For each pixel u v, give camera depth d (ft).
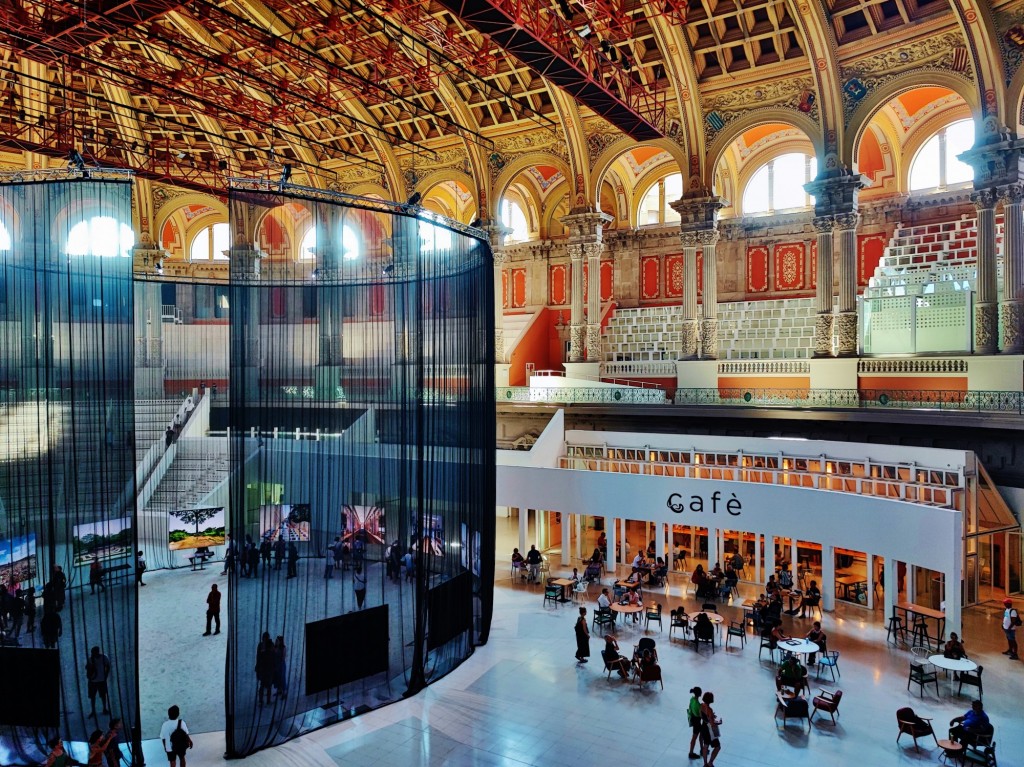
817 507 61.36
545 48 63.21
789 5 84.79
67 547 39.24
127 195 39.60
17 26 68.28
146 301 98.22
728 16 88.43
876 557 67.77
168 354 100.32
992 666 49.21
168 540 76.33
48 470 39.29
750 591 65.72
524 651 53.83
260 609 40.70
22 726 39.24
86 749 37.65
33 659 39.34
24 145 97.71
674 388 110.01
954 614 52.54
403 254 51.26
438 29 84.74
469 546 55.42
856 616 59.52
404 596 52.03
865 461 70.54
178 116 126.82
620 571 73.41
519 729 41.73
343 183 135.44
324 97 103.50
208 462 90.53
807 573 69.67
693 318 103.91
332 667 44.39
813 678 47.65
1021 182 76.74
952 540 52.24
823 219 91.20
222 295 103.71
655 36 93.45
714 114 99.14
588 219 110.42
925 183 107.96
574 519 85.76
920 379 83.35
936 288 87.51
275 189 42.88
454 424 55.31
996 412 67.77
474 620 55.88
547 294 142.92
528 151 115.14
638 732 41.11
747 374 98.12
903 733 40.47
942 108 104.47
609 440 88.43
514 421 105.70
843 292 90.48
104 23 68.39
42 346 42.96
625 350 125.49
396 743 40.34
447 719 43.09
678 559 72.84
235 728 38.86
